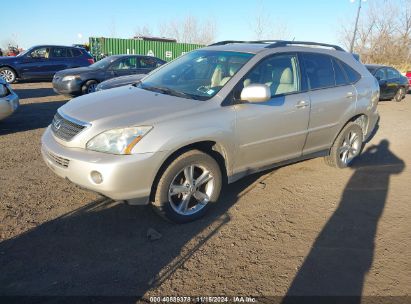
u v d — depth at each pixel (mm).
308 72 4660
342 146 5391
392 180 5133
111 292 2641
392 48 35375
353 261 3176
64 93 10922
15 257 2959
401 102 14625
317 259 3178
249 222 3762
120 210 3814
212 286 2771
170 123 3326
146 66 12328
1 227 3361
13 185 4277
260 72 4090
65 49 15133
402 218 4004
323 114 4750
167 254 3133
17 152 5535
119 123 3227
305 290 2781
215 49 4590
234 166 3932
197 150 3562
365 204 4324
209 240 3385
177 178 3549
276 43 4520
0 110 6496
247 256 3172
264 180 4906
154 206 3469
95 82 11133
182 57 4852
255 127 3932
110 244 3227
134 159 3131
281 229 3660
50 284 2680
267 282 2852
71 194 4125
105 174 3088
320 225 3781
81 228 3443
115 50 22844
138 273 2867
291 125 4340
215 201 3832
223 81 3896
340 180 5062
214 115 3596
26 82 15312
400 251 3365
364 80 5473
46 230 3369
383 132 8367
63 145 3400
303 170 5387
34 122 7680
